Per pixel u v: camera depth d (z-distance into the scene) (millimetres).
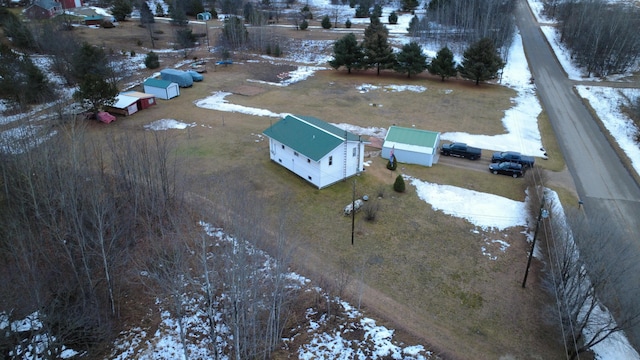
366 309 25172
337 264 28422
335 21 96938
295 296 25172
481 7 84000
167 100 56719
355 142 37562
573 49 74750
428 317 24906
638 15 77562
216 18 102812
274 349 22531
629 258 24094
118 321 24172
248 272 21344
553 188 38125
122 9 93375
